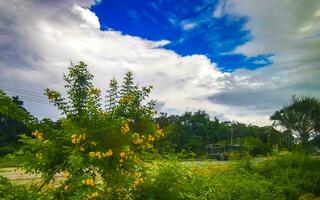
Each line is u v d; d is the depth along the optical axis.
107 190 6.19
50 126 6.15
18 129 33.34
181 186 7.60
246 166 14.16
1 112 5.43
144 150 6.85
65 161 5.62
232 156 14.86
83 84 6.30
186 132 61.75
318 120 56.66
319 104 56.72
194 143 53.28
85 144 5.77
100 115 6.02
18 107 5.56
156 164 7.46
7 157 5.96
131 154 6.14
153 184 7.10
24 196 5.00
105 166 5.79
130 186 6.25
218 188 8.61
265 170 14.76
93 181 5.56
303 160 17.16
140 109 6.54
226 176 10.62
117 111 6.20
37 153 5.93
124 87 6.48
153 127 6.64
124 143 5.94
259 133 63.16
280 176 14.27
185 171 8.07
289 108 57.81
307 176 15.17
